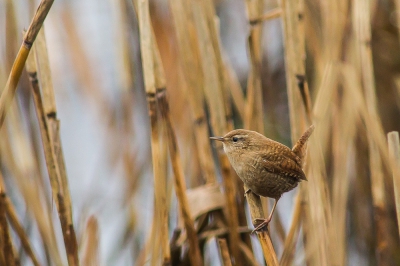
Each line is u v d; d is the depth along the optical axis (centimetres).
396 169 677
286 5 766
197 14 826
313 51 1012
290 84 780
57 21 1127
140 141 1048
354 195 1060
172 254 874
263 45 1146
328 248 723
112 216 1049
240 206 874
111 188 1080
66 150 1191
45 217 793
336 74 835
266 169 714
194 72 857
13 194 923
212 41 833
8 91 572
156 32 1037
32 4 912
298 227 789
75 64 1105
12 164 788
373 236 1046
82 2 1192
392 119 1087
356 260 1059
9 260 728
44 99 689
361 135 1021
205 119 861
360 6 844
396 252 1020
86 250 811
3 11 920
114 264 989
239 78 1204
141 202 1016
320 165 741
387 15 1102
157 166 717
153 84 705
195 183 966
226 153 759
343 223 843
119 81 1030
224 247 693
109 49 1170
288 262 785
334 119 930
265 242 634
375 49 1095
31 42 567
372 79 827
